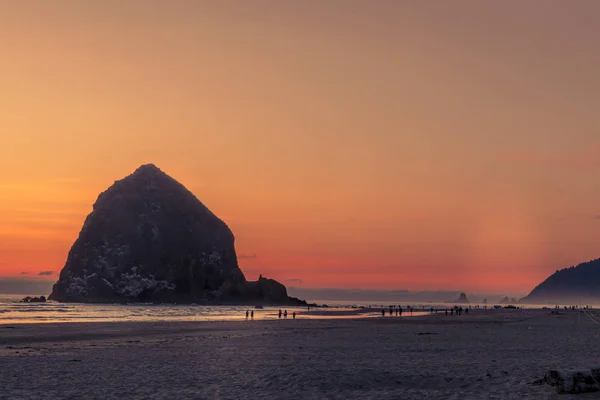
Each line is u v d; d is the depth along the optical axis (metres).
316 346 34.44
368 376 19.03
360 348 32.66
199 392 16.81
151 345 36.38
